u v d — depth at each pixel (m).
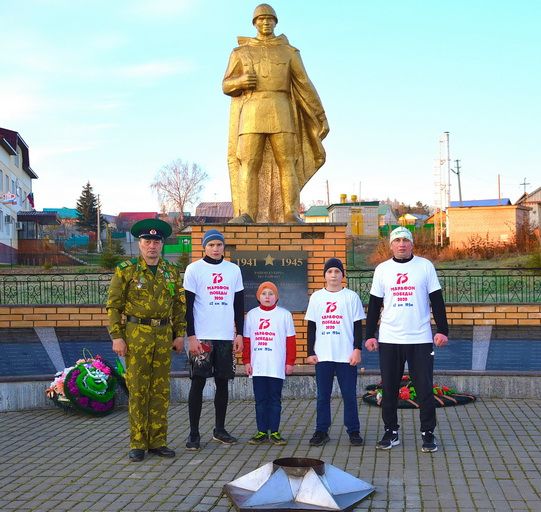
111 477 5.37
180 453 6.03
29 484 5.21
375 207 50.03
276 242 8.82
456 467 5.41
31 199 63.56
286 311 6.50
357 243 41.94
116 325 5.94
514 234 32.94
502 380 7.81
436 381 7.90
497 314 11.91
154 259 6.05
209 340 6.22
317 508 4.45
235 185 9.42
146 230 6.02
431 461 5.59
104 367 7.72
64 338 11.95
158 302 5.95
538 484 4.95
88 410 7.43
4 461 5.84
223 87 9.26
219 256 6.43
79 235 78.69
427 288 6.07
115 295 5.94
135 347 5.90
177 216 70.56
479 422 6.78
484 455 5.70
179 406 7.92
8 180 50.34
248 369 6.41
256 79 9.06
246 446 6.23
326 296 6.38
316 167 9.52
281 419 7.18
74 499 4.86
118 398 8.02
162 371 6.00
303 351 8.74
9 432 6.86
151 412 5.96
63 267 35.34
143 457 5.87
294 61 9.19
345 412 6.23
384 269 6.17
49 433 6.82
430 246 34.66
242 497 4.68
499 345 11.26
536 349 10.93
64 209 92.75
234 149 9.42
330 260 6.45
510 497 4.69
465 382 7.86
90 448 6.25
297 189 9.23
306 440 6.39
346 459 5.73
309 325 6.42
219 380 6.36
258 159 9.22
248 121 9.13
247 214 9.09
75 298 16.45
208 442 6.39
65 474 5.46
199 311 6.27
